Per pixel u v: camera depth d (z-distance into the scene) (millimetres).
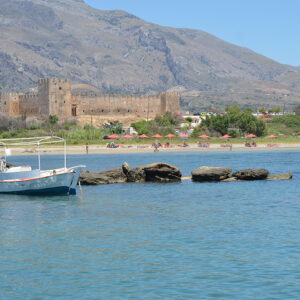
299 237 38094
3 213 50062
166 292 26766
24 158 136625
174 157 134625
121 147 168125
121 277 29172
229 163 112938
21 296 26531
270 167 102125
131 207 53312
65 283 28297
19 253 34344
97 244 36562
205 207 53000
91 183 73875
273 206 53125
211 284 27891
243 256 33094
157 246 35844
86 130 196625
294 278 28641
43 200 58781
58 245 36406
